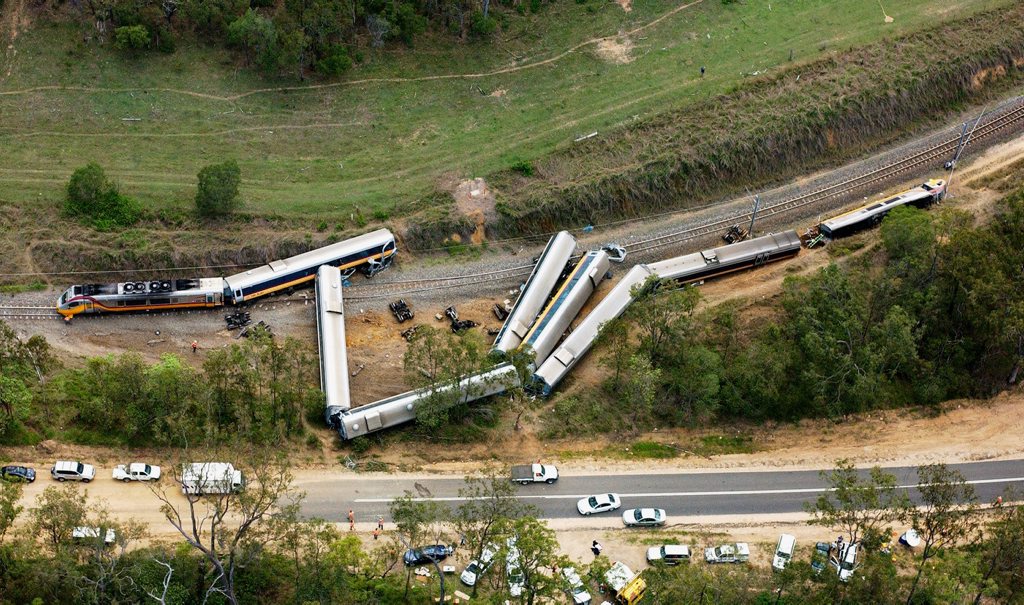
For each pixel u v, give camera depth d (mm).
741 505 133625
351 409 136625
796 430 143625
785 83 183875
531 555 112625
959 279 147875
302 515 125375
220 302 149500
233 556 107000
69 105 171875
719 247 163250
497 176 167875
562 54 188375
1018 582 120188
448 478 132000
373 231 158875
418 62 184875
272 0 185125
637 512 130125
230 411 133250
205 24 182000
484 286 158500
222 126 172125
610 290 155875
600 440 139625
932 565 120188
